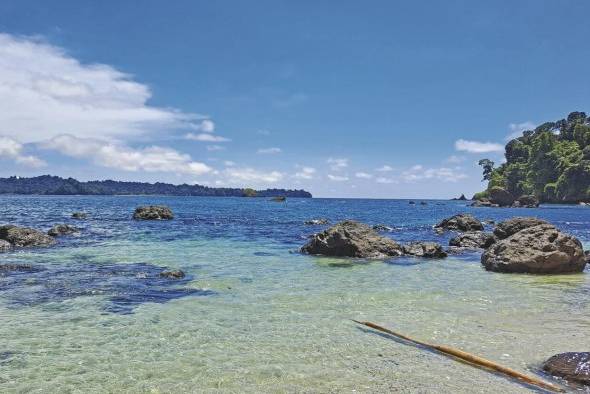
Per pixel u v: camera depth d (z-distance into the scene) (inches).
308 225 1977.1
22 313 501.4
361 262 908.0
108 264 826.8
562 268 808.3
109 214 2635.3
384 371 353.7
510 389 323.6
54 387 323.6
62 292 598.2
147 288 628.4
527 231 876.6
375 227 1795.0
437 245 1021.2
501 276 768.3
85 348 397.7
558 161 7623.0
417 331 450.0
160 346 404.5
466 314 514.3
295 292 618.8
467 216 1827.0
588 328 463.5
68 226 1401.3
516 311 529.0
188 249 1059.3
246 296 592.1
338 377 342.0
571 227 2151.8
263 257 953.5
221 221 2177.7
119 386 325.7
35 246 1075.3
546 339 427.8
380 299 583.2
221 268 805.2
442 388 324.2
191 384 329.4
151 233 1462.8
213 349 398.3
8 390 317.7
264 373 348.8
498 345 411.2
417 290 640.4
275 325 467.2
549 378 342.6
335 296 597.0
